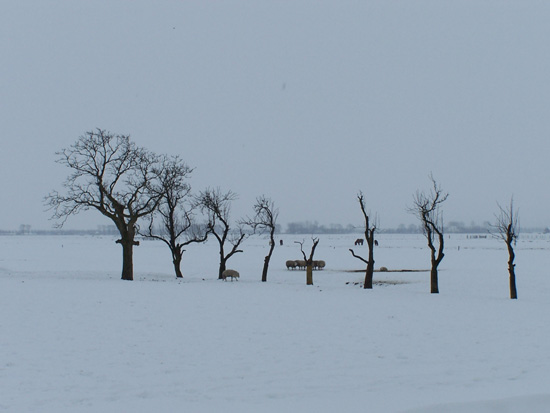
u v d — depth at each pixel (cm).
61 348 1321
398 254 7106
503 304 2266
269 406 865
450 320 1817
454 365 1192
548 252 7069
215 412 836
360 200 3169
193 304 2128
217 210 3788
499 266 4909
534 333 1580
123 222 3353
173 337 1484
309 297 2461
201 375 1104
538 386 951
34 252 7844
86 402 911
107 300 2153
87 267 4816
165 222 4300
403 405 831
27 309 1870
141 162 3597
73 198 3384
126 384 1031
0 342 1365
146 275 3738
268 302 2245
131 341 1421
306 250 8319
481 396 872
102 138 3431
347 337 1514
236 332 1570
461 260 5809
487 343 1437
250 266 5253
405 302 2309
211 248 9162
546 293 2892
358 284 3469
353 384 1030
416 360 1243
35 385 1013
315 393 961
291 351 1334
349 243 11750
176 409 859
